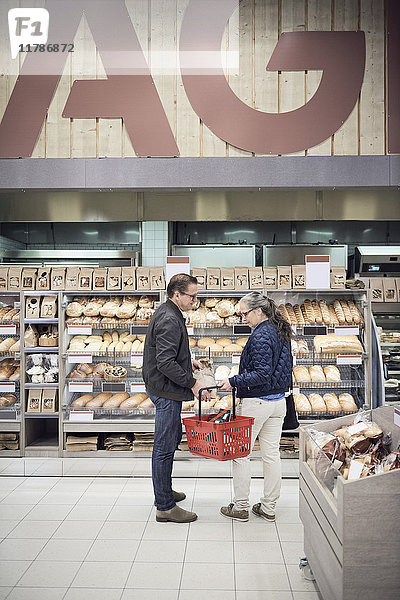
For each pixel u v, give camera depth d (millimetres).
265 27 5562
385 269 6957
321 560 2947
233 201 6223
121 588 3229
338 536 2588
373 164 5484
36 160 5598
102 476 5332
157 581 3311
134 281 5680
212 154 5559
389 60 5500
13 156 5602
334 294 5855
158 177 5555
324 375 5594
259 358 4078
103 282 5695
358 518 2504
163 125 5559
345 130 5516
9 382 5734
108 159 5574
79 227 8203
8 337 5992
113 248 8141
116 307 5707
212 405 5469
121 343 5777
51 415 5691
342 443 3170
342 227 8102
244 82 5555
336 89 5512
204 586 3252
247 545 3807
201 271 5707
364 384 5547
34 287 5738
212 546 3793
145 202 6238
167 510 4207
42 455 5691
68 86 5633
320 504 2947
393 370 6023
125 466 5426
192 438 4168
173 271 5637
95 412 5613
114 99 5594
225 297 5844
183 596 3143
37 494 4848
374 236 8078
